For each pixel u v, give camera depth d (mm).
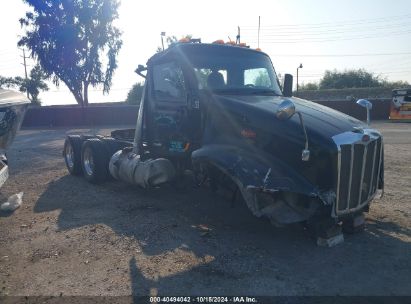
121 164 7055
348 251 4445
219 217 5734
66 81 38562
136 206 6430
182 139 6051
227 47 6184
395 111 29328
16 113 6527
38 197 7312
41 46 37188
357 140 4422
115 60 39312
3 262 4449
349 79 69750
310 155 4391
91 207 6508
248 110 4973
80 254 4586
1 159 6816
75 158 9000
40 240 5078
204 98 5590
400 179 8156
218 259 4324
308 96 46625
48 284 3896
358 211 4805
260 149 4789
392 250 4457
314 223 4641
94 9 37469
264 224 5367
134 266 4219
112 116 35438
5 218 6078
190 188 7051
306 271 4000
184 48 5941
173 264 4234
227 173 4609
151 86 6707
